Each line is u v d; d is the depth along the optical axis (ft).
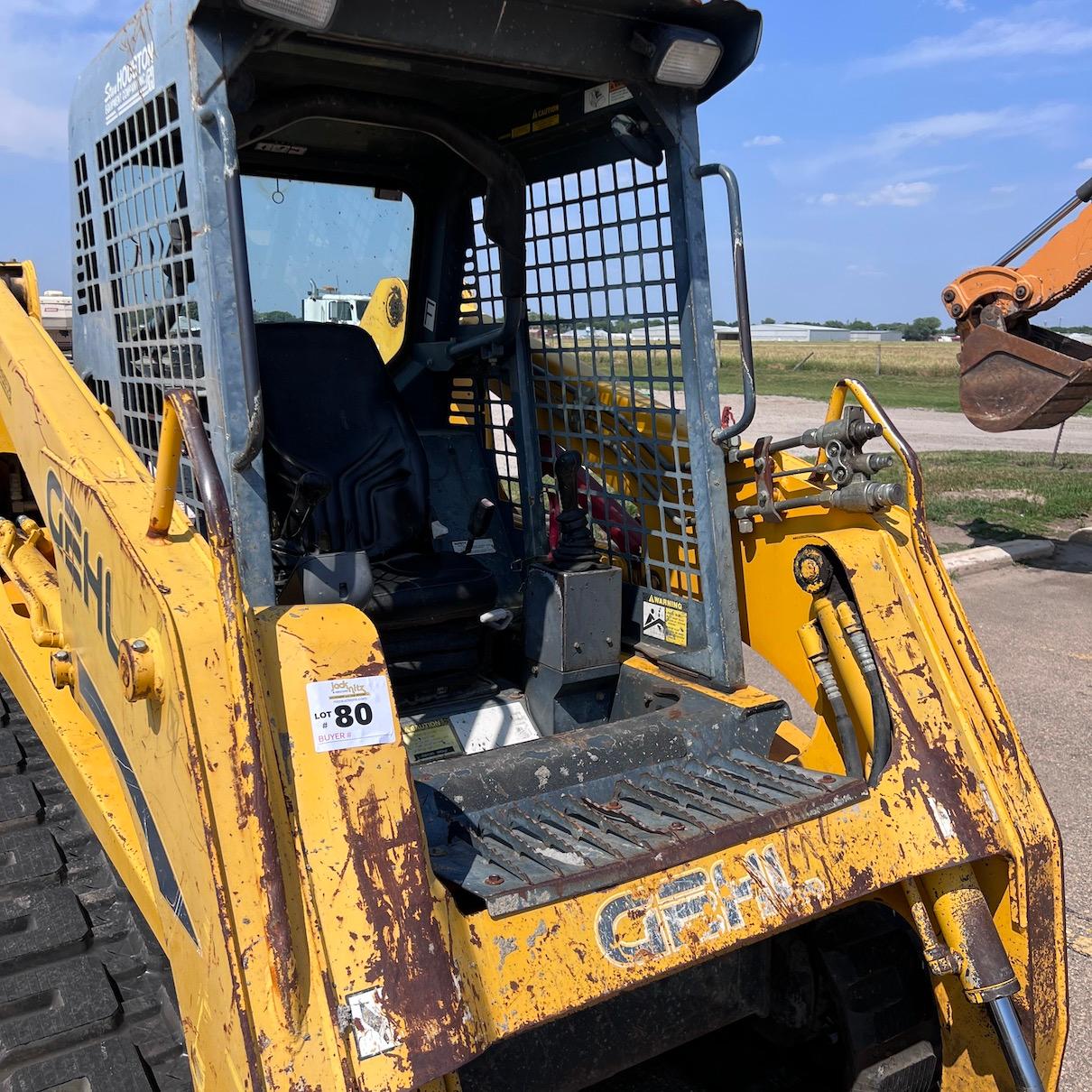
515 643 9.86
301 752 5.48
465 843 6.60
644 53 7.86
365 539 9.59
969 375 23.63
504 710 9.32
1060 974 7.20
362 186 11.46
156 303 7.88
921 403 73.87
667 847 6.23
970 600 23.30
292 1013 5.06
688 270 8.47
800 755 8.97
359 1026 5.08
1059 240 21.77
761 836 6.45
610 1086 8.14
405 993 5.21
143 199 7.89
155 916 6.36
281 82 9.28
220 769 5.23
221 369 6.82
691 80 7.96
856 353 169.07
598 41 7.75
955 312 23.68
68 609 7.62
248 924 5.13
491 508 9.80
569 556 9.08
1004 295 22.94
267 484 9.29
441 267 11.54
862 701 7.61
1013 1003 7.09
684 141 8.34
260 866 5.18
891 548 7.67
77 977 7.27
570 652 8.95
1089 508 32.09
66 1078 6.56
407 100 9.48
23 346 8.45
